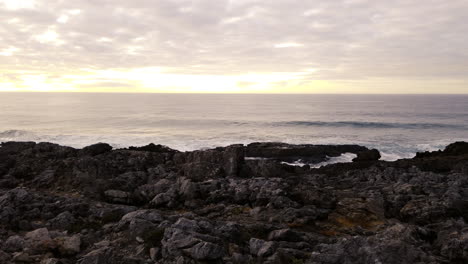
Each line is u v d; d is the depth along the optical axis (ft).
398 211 71.26
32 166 103.86
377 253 34.42
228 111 516.32
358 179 105.70
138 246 45.19
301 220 61.62
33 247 43.37
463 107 578.66
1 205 64.03
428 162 129.39
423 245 45.60
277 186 79.10
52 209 64.75
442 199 73.36
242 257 40.42
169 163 113.80
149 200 79.30
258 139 250.37
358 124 344.08
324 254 36.76
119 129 302.25
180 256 39.40
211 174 99.60
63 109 512.63
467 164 123.03
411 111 498.28
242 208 70.85
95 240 49.19
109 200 79.20
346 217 65.72
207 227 48.16
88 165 98.63
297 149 175.42
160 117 410.11
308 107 611.47
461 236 45.88
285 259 38.50
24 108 522.06
